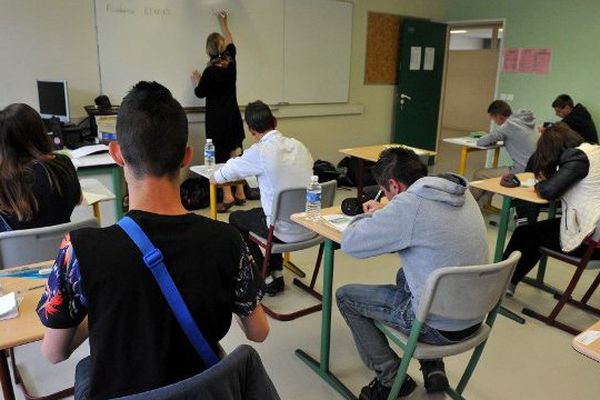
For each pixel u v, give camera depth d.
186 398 0.80
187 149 0.94
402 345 1.73
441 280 1.51
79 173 3.18
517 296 3.02
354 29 5.83
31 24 3.84
